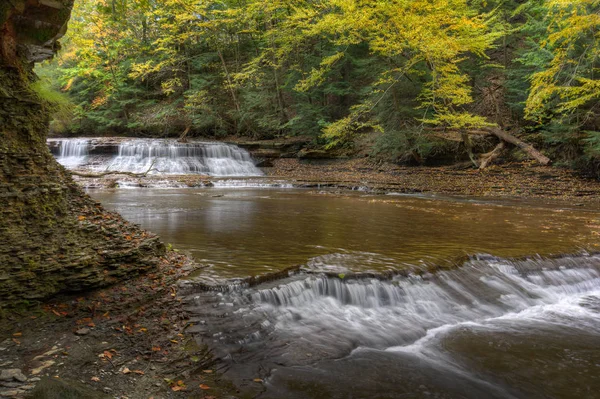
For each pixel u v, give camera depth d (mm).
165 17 28797
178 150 24938
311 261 6273
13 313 3916
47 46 4449
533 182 19109
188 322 4320
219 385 3475
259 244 7375
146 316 4309
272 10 27594
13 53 4188
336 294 5480
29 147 4344
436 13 18953
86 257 4531
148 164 23797
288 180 21328
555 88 15008
